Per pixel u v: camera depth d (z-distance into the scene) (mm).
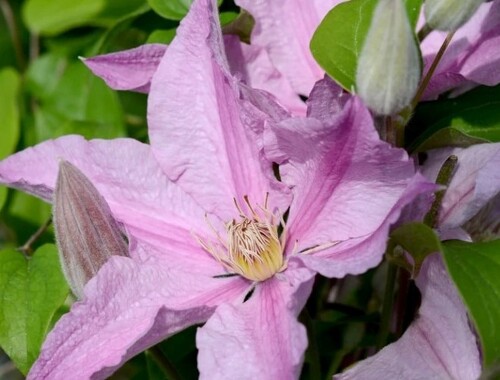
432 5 361
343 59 368
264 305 365
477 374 347
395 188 352
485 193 361
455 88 413
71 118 514
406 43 334
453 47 393
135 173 398
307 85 411
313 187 371
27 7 517
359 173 355
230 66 413
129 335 358
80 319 355
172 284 375
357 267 329
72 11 506
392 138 364
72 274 378
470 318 341
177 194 397
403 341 361
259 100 373
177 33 390
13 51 575
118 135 488
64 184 367
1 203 473
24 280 416
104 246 372
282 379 326
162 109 393
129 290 366
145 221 393
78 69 514
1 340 404
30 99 533
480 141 378
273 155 377
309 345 395
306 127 346
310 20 410
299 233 374
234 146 390
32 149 400
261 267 375
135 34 500
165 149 394
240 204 391
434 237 336
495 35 391
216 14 368
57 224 373
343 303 472
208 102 391
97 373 345
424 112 409
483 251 340
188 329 435
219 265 387
